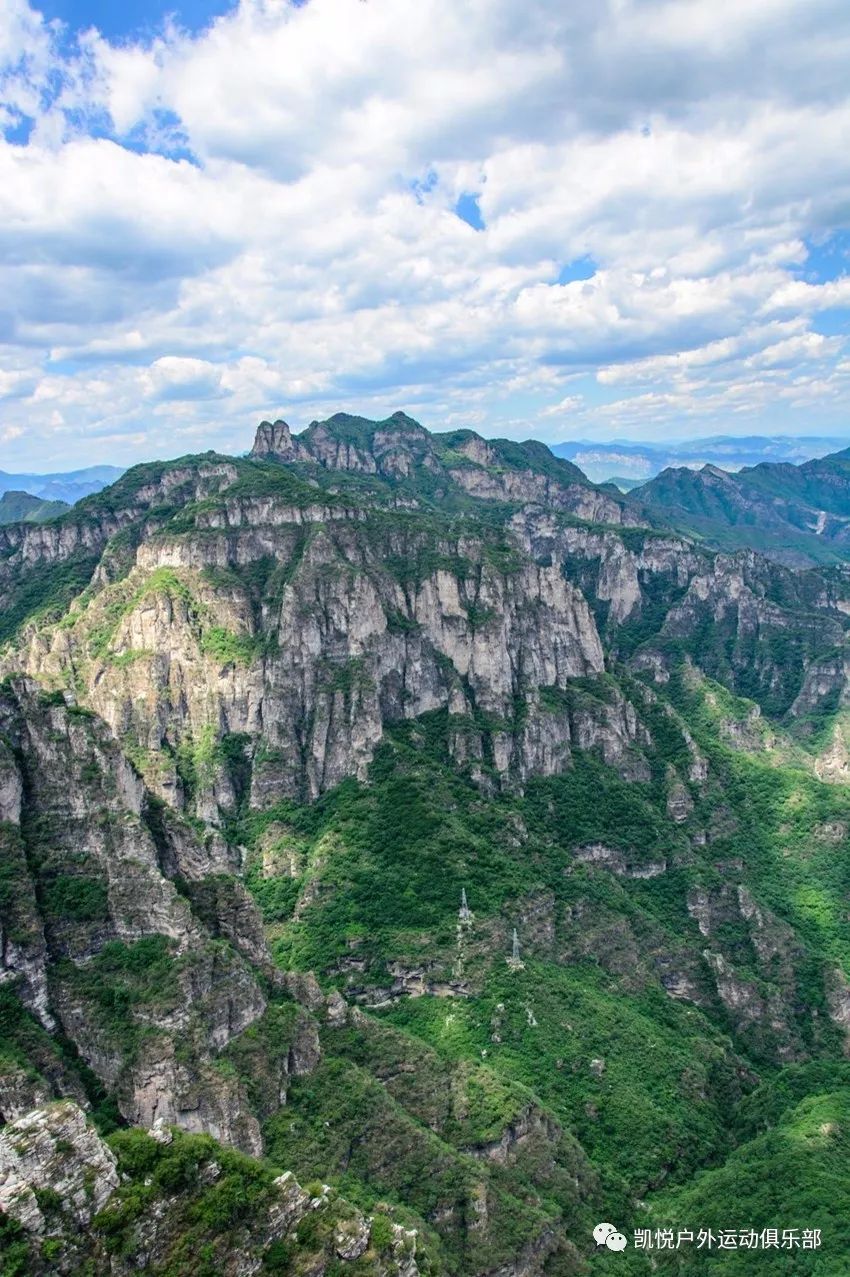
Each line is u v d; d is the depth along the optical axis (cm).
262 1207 8644
